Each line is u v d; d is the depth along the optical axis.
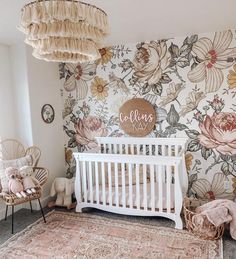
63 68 3.85
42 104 3.52
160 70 3.37
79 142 3.88
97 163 3.02
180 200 2.65
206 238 2.43
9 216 3.17
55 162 3.77
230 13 2.45
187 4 2.21
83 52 1.67
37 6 1.36
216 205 2.54
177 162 2.62
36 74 3.42
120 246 2.37
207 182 3.29
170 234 2.56
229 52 3.05
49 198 3.57
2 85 3.22
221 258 2.13
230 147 3.14
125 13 2.37
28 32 1.49
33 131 3.37
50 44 1.59
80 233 2.65
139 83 3.48
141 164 3.09
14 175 2.79
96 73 3.69
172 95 3.34
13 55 3.31
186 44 3.22
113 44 3.50
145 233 2.60
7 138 3.29
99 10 1.49
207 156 3.26
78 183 3.15
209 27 2.89
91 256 2.23
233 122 3.11
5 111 3.26
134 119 3.53
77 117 3.86
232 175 3.17
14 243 2.49
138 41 3.38
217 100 3.16
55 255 2.27
